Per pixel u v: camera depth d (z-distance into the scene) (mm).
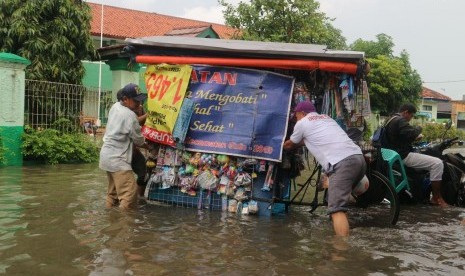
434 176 7086
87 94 12703
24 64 9930
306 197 7645
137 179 6547
